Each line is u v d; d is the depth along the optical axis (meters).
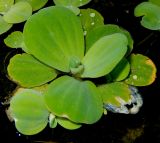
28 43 0.37
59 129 0.39
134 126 0.40
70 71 0.39
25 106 0.36
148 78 0.40
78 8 0.43
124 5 0.48
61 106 0.35
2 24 0.42
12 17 0.42
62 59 0.38
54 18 0.38
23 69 0.38
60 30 0.38
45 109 0.37
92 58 0.38
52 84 0.37
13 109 0.36
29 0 0.44
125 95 0.39
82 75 0.38
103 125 0.39
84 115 0.35
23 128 0.36
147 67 0.41
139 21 0.46
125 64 0.39
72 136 0.38
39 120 0.36
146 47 0.45
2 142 0.38
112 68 0.37
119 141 0.39
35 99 0.37
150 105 0.42
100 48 0.38
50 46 0.38
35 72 0.38
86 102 0.36
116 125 0.40
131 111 0.38
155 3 0.47
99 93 0.37
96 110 0.36
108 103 0.38
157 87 0.42
